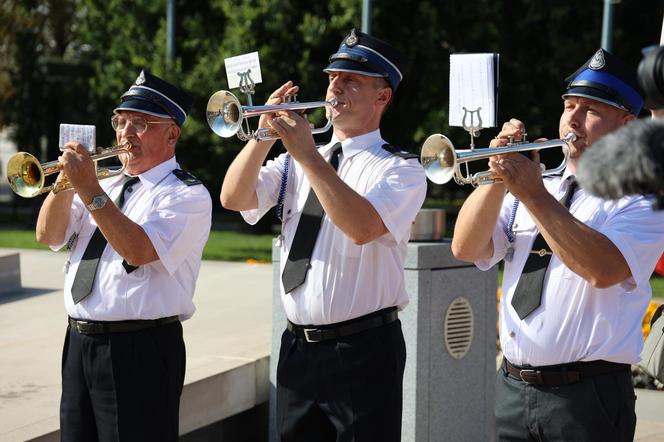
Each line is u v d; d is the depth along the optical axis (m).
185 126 18.78
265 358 6.86
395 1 19.55
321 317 4.59
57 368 6.64
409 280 6.27
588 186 2.49
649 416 7.63
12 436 5.12
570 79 4.36
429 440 6.39
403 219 4.52
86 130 4.84
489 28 19.11
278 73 19.14
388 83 4.75
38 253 13.19
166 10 20.69
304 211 4.73
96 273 4.88
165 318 4.91
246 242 19.52
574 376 4.12
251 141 4.82
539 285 4.20
